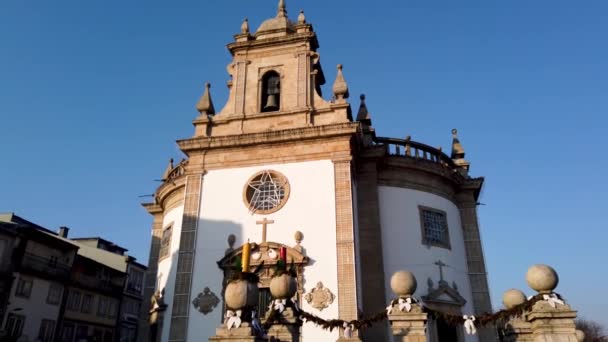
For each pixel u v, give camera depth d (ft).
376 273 65.72
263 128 71.31
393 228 71.72
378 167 75.15
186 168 70.69
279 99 74.95
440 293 69.10
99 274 149.07
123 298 160.56
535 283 35.70
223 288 61.93
